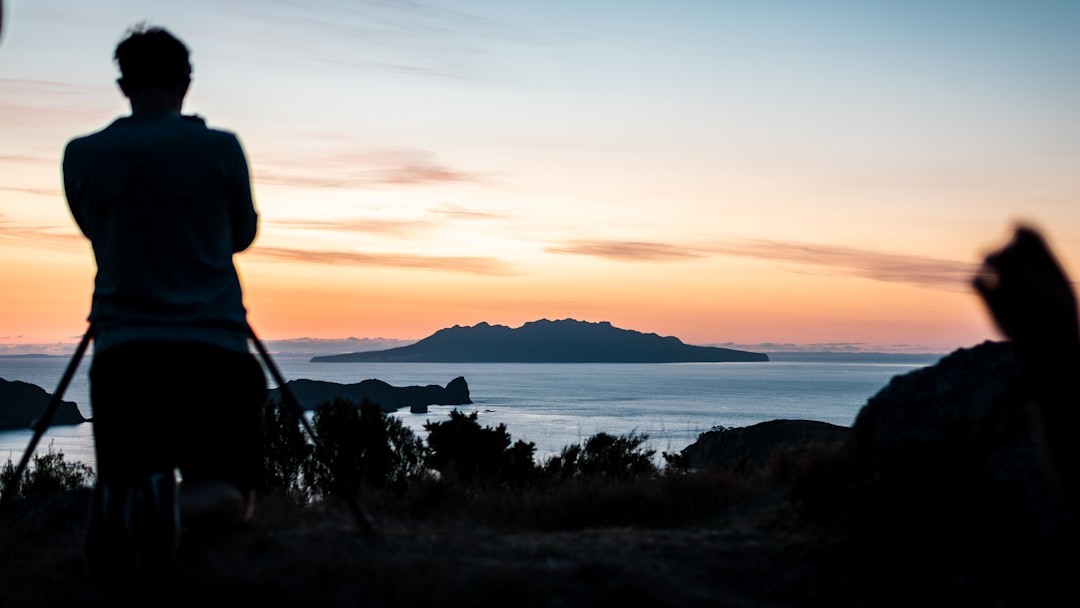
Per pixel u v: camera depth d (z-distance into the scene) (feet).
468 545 15.64
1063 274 3.89
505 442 32.76
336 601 11.98
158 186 12.53
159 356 12.25
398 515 21.95
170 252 12.54
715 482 22.86
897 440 18.04
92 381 12.51
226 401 12.79
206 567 13.00
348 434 33.06
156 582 12.33
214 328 12.71
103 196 12.58
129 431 12.32
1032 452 16.48
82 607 11.94
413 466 33.37
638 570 14.02
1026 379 4.06
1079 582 14.29
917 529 15.70
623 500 21.94
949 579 14.76
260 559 13.65
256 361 13.47
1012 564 15.01
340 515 19.25
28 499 19.77
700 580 14.39
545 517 21.59
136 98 13.37
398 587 12.33
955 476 16.47
